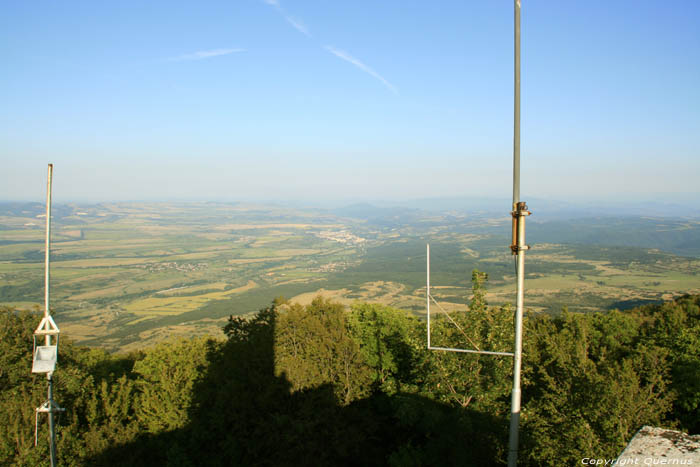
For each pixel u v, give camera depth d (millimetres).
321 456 17781
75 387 19938
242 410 19031
